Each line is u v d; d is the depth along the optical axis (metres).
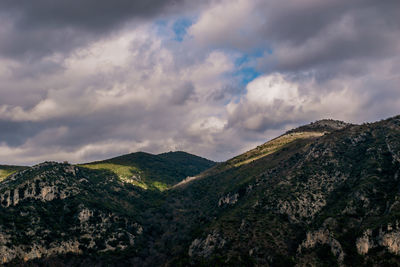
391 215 143.75
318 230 160.38
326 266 142.50
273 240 169.88
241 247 169.88
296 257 153.38
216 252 173.50
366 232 143.88
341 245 147.50
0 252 182.75
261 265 156.38
